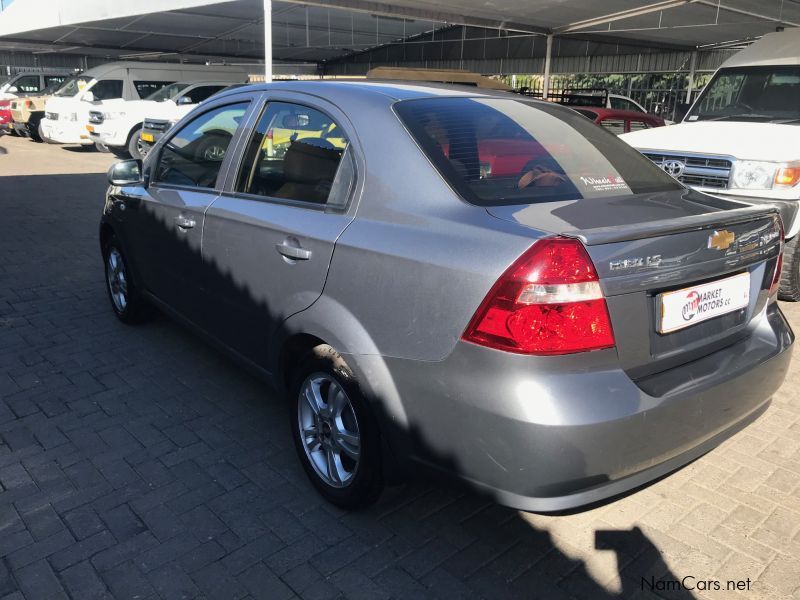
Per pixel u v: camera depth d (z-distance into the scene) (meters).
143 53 25.14
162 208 3.84
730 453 3.33
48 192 10.49
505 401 2.06
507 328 2.05
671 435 2.25
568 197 2.52
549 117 3.16
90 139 15.04
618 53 19.39
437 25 20.03
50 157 15.30
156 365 4.20
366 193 2.62
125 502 2.86
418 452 2.37
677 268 2.27
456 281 2.18
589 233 2.08
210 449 3.29
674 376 2.31
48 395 3.79
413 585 2.43
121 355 4.34
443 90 3.13
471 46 22.27
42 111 17.80
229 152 3.44
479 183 2.47
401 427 2.39
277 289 2.91
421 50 23.36
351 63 25.58
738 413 2.53
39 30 18.95
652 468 2.29
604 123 12.55
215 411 3.65
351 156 2.73
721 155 5.52
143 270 4.30
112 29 19.11
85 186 11.17
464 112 2.87
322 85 3.10
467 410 2.16
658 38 16.33
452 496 2.95
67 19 17.38
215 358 4.32
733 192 5.46
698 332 2.46
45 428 3.44
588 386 2.07
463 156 2.58
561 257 2.03
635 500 2.94
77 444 3.30
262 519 2.77
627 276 2.13
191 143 3.82
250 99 3.45
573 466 2.06
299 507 2.86
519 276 2.04
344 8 11.23
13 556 2.52
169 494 2.92
